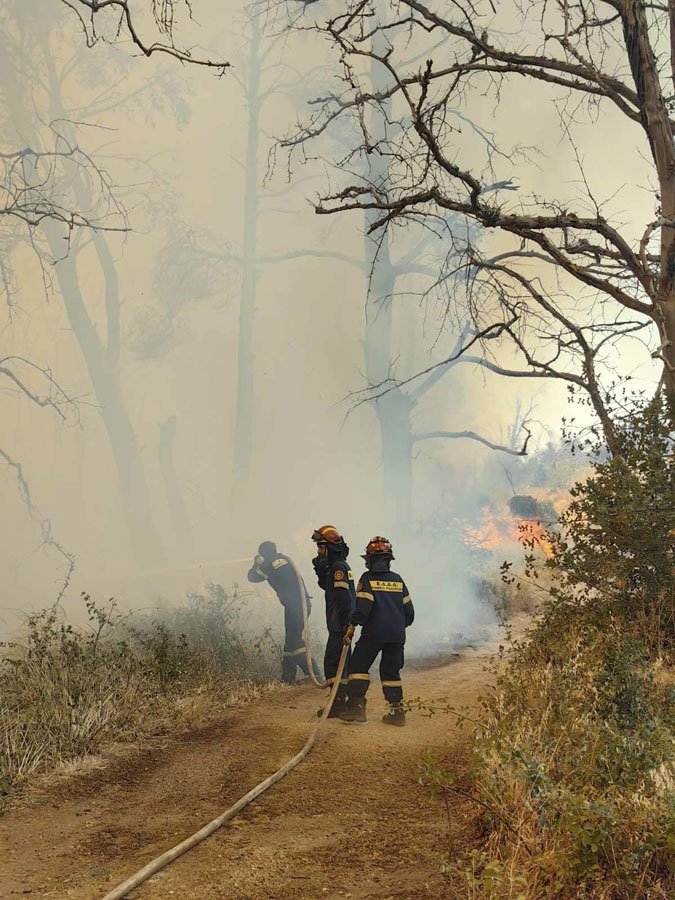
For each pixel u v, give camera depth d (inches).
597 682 213.5
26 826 200.5
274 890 158.6
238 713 330.6
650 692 229.3
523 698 217.8
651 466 330.6
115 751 264.7
